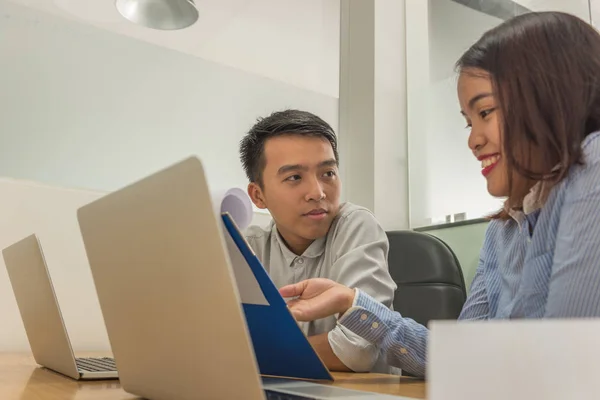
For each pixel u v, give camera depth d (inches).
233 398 14.5
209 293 14.4
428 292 46.7
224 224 18.4
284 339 22.6
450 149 64.6
